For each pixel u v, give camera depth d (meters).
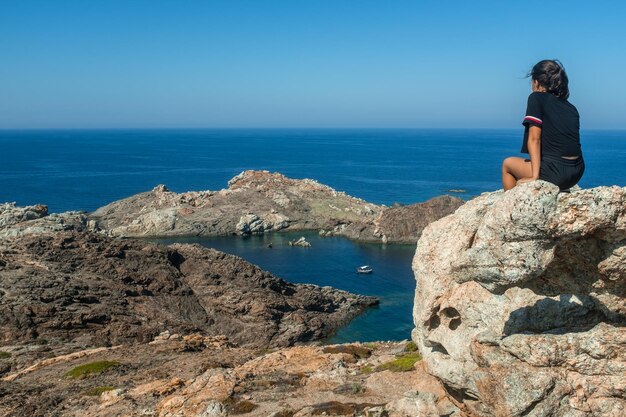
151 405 29.02
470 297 16.50
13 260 90.94
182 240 182.00
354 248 169.25
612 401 13.27
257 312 97.00
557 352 13.59
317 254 161.38
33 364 52.00
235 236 188.88
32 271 87.50
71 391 35.59
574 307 14.00
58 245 97.06
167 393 31.11
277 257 157.88
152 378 37.31
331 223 196.88
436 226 18.64
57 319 75.31
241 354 45.94
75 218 188.50
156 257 102.44
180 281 100.69
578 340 13.50
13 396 34.81
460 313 16.89
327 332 100.50
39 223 172.62
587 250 12.63
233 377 29.48
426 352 19.20
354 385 26.47
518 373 13.91
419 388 22.44
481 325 16.08
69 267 92.69
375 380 27.16
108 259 97.25
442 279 17.86
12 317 73.56
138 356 46.72
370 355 36.09
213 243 177.75
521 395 13.72
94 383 37.28
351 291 124.12
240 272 105.06
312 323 99.75
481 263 12.30
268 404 25.70
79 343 70.94
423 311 18.61
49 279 85.50
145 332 76.12
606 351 13.23
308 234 192.12
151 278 96.62
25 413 31.20
